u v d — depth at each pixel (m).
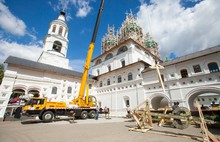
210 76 17.30
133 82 27.23
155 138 7.68
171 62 22.81
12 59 26.11
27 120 17.97
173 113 10.00
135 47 33.47
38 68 27.25
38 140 7.37
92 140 7.34
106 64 39.34
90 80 36.81
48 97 27.50
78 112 18.95
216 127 11.04
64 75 31.77
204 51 20.45
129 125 13.18
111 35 51.81
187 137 7.71
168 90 21.06
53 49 43.06
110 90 32.66
